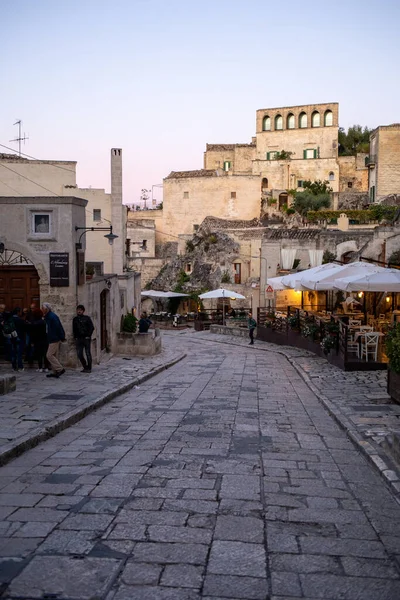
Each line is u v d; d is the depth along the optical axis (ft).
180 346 103.24
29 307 54.24
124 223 125.39
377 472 24.13
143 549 16.28
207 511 19.17
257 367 67.87
